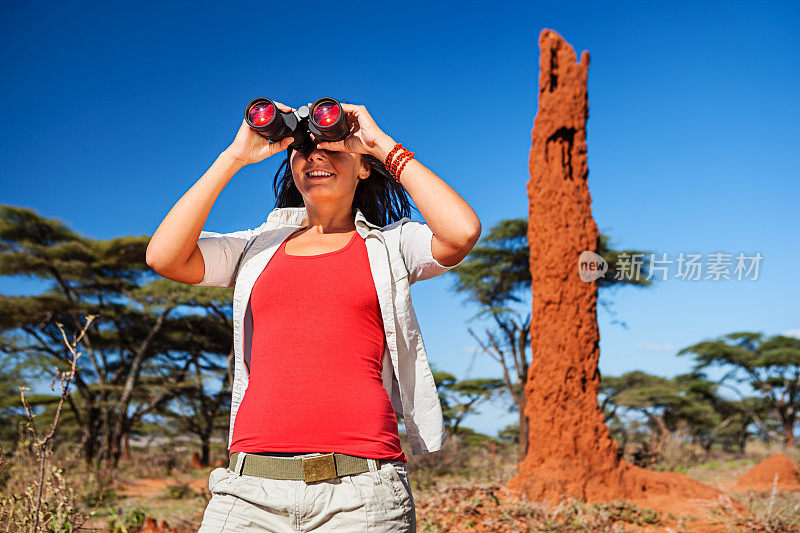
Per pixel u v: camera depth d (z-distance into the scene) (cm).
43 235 2297
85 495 951
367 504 145
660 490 915
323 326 156
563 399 949
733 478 1531
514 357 2111
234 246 187
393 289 164
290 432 149
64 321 2286
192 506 1062
